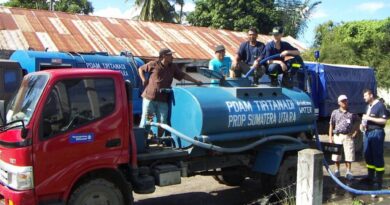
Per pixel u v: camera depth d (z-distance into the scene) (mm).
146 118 7188
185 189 8828
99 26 18953
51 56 10523
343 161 11953
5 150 5273
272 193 7523
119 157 5789
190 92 6809
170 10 31906
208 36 21703
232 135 6992
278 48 8500
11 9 18172
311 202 5234
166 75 7121
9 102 5996
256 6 33750
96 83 5668
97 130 5590
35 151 5148
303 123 8242
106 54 12016
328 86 13547
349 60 27781
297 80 9305
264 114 7371
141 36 19234
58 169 5305
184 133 6855
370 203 7820
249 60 8531
